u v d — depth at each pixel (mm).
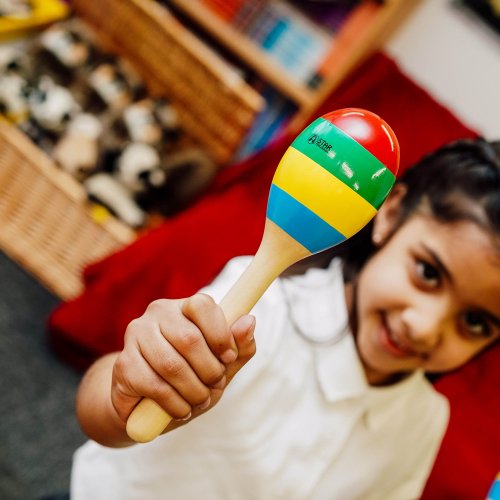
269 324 651
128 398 361
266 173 1311
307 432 673
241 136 1387
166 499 650
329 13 1357
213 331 337
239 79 1365
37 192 1222
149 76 1491
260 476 663
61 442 1109
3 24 1372
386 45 1546
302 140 356
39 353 1218
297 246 355
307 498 690
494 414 1131
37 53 1368
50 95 1305
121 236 1226
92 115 1382
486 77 1501
